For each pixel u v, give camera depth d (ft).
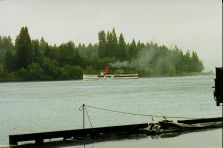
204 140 73.10
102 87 472.03
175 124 81.87
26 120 176.76
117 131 80.18
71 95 345.92
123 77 654.94
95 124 158.51
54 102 280.31
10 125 161.17
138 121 157.99
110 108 232.73
